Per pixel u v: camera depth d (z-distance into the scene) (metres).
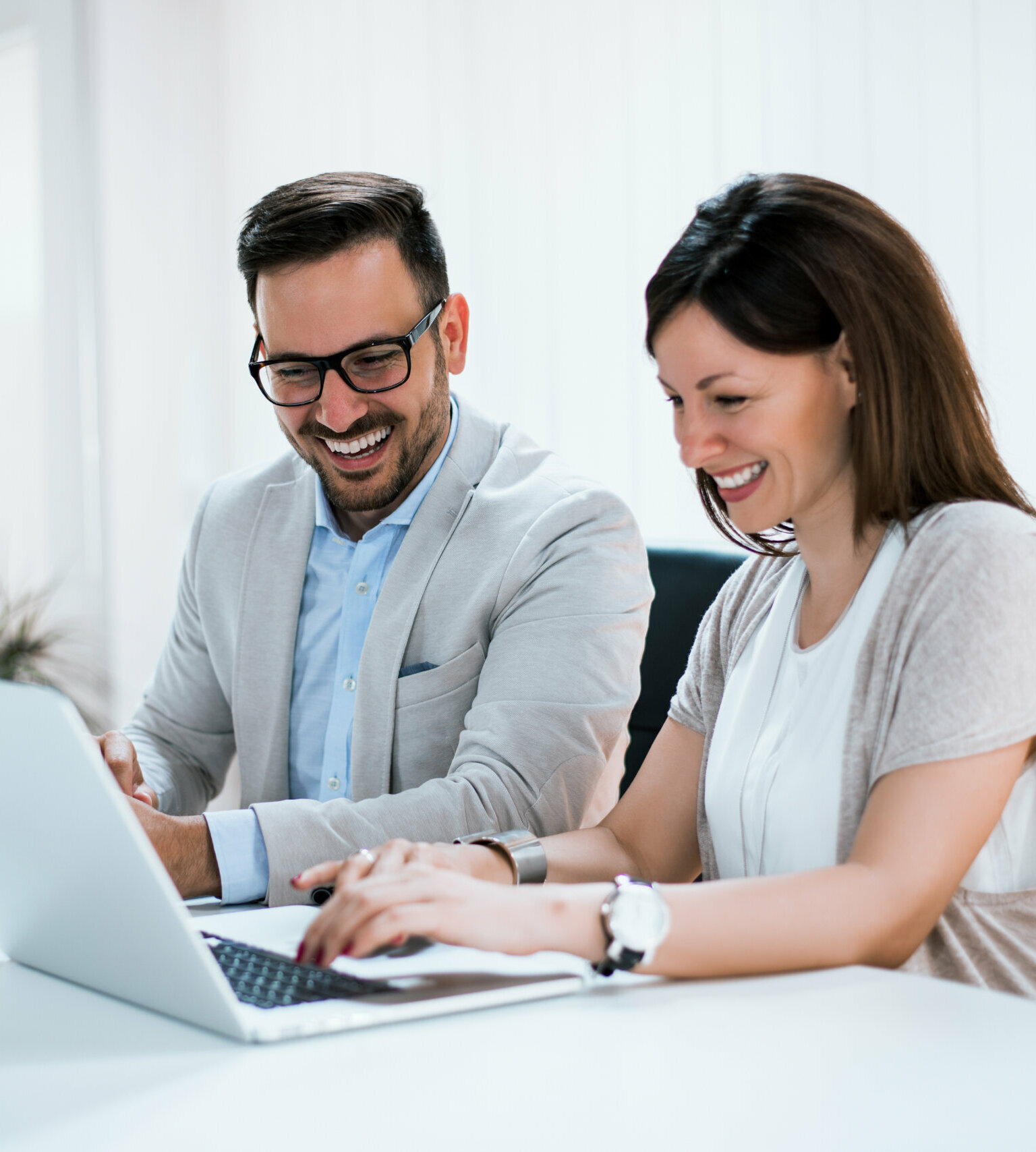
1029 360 1.97
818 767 1.06
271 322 1.48
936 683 0.97
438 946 0.92
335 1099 0.63
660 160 2.39
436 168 2.76
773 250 1.00
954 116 2.04
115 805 0.69
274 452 3.16
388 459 1.53
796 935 0.86
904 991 0.82
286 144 3.09
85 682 3.30
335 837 1.24
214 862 1.22
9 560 3.48
